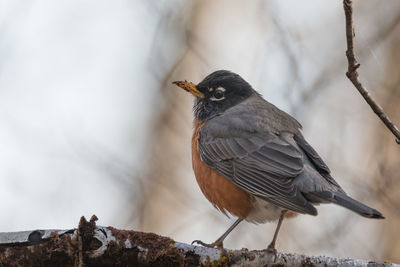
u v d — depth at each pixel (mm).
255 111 10898
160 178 15094
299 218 13688
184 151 16062
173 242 8133
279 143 10195
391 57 15953
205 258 8117
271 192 9570
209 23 16672
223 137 10523
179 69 16156
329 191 9180
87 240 7973
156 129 16109
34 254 7891
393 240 13711
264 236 13727
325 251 13203
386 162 14281
